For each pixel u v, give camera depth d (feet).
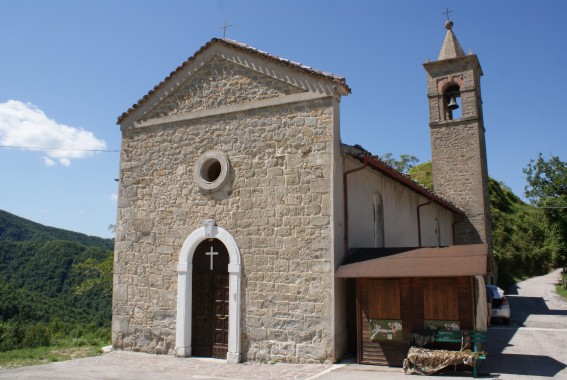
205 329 36.68
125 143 42.55
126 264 40.40
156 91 41.52
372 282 31.24
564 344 39.93
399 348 29.91
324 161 33.37
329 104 33.88
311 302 32.27
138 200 40.88
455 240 72.28
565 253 102.17
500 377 27.02
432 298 29.53
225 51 38.75
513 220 140.97
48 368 32.71
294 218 33.73
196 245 37.78
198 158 38.60
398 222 47.93
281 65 35.91
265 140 35.86
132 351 38.83
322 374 28.02
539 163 111.45
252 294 34.42
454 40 78.28
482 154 75.25
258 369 31.04
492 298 55.21
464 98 74.49
